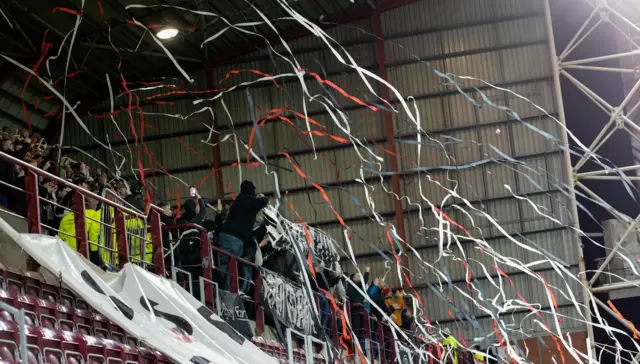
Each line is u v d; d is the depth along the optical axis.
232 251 13.19
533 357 27.44
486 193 28.70
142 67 28.41
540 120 28.70
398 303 20.75
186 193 28.67
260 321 14.22
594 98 26.91
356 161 29.11
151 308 10.10
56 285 9.29
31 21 23.55
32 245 8.77
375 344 19.06
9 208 11.20
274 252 15.71
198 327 10.89
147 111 28.92
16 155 12.33
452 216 28.69
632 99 29.86
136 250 11.71
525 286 28.08
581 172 29.45
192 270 12.95
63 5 23.11
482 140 28.89
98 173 15.08
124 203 12.41
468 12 29.34
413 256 28.58
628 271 26.11
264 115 29.23
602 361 27.47
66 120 28.08
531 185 28.53
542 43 28.92
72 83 27.28
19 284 8.66
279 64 29.42
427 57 29.38
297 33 29.34
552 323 27.66
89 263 10.01
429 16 29.48
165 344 9.66
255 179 28.98
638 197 29.00
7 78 24.47
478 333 27.91
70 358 8.77
